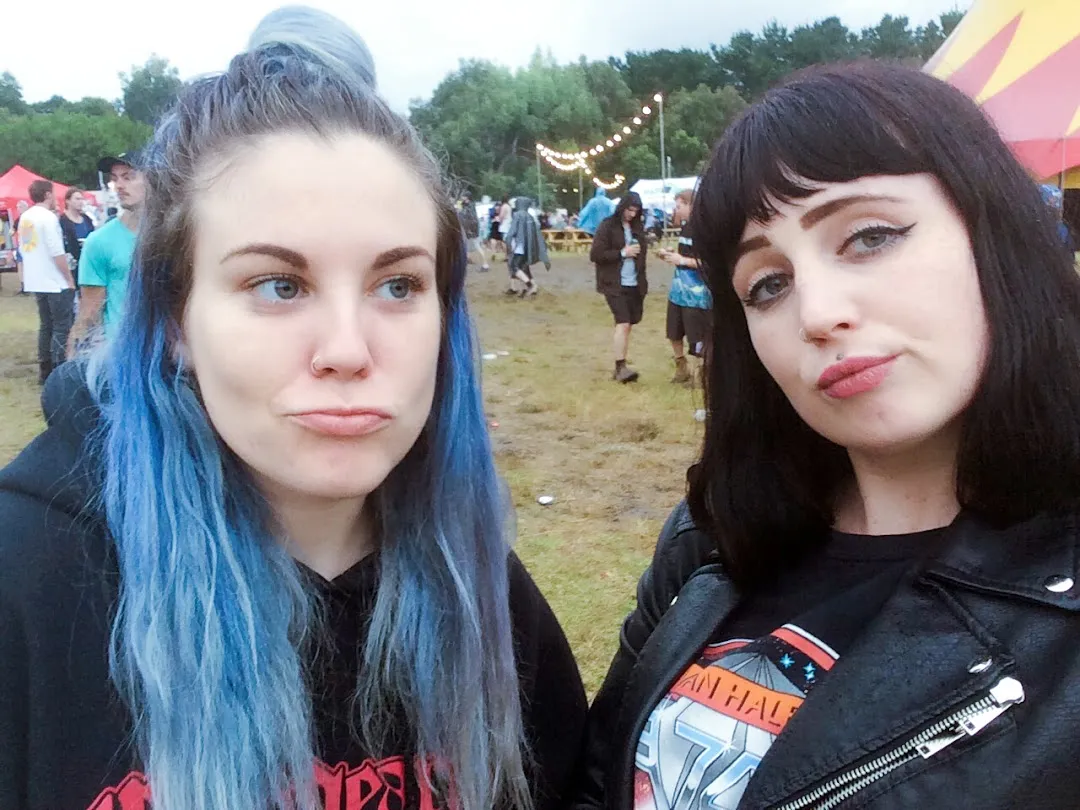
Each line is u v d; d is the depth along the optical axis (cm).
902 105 45
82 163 2572
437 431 55
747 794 48
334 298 43
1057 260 45
